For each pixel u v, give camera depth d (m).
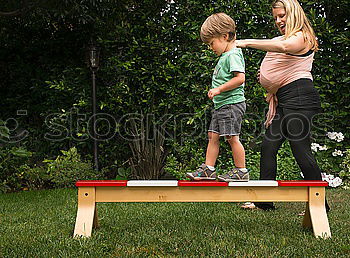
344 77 5.96
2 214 4.16
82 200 3.08
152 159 6.20
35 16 6.11
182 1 6.15
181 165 6.16
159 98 6.46
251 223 3.56
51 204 4.71
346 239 2.95
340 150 6.10
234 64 3.06
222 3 5.98
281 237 3.02
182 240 2.95
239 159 3.17
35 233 3.24
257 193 3.04
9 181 6.18
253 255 2.56
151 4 6.37
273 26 6.03
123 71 6.43
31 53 6.81
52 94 6.62
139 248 2.74
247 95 6.01
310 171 3.66
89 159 6.68
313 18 5.87
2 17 6.32
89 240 2.90
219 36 3.16
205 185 2.99
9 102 6.81
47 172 6.30
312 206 3.07
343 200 4.85
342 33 5.93
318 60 6.00
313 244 2.80
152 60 6.43
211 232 3.20
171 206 4.55
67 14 5.79
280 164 5.86
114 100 6.39
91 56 6.12
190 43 6.23
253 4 5.99
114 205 4.63
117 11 6.42
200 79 6.13
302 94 3.70
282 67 3.74
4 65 6.83
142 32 6.43
